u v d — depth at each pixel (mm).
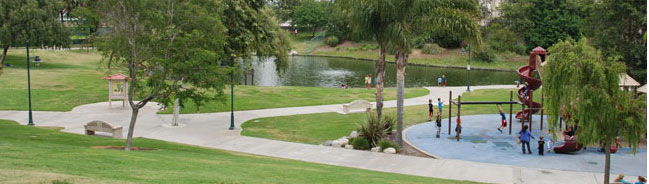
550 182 20047
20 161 13625
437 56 102250
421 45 106938
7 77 52406
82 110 38281
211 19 22547
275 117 36625
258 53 42594
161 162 16516
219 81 22438
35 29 61250
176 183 12469
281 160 22125
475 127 32781
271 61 100688
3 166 12656
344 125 33219
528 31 101688
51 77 54750
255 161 20406
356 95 49062
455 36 26109
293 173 16750
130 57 21984
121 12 21469
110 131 28578
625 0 48469
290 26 145250
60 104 40688
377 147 25906
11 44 61219
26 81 50688
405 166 22500
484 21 107875
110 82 39188
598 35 51312
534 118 36062
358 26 26641
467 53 100375
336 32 123750
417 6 25000
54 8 64750
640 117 16750
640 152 25172
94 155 16438
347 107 38719
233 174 15117
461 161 23531
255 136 29719
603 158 24109
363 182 15992
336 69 87438
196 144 27484
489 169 22031
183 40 21219
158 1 21422
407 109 40719
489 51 95625
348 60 107062
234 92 47812
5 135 23156
